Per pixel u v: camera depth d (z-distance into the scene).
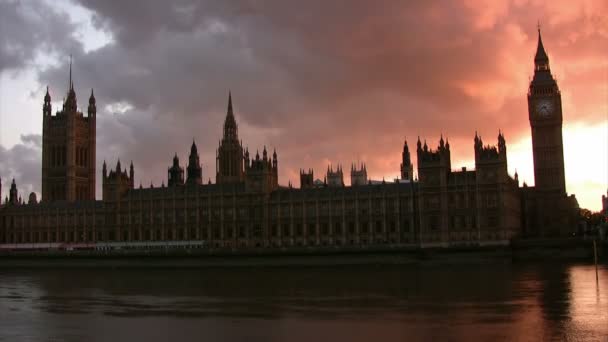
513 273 165.75
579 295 114.12
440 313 98.38
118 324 96.19
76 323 97.81
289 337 83.19
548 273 161.75
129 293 139.62
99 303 122.19
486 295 117.94
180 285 156.00
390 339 80.12
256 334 85.62
